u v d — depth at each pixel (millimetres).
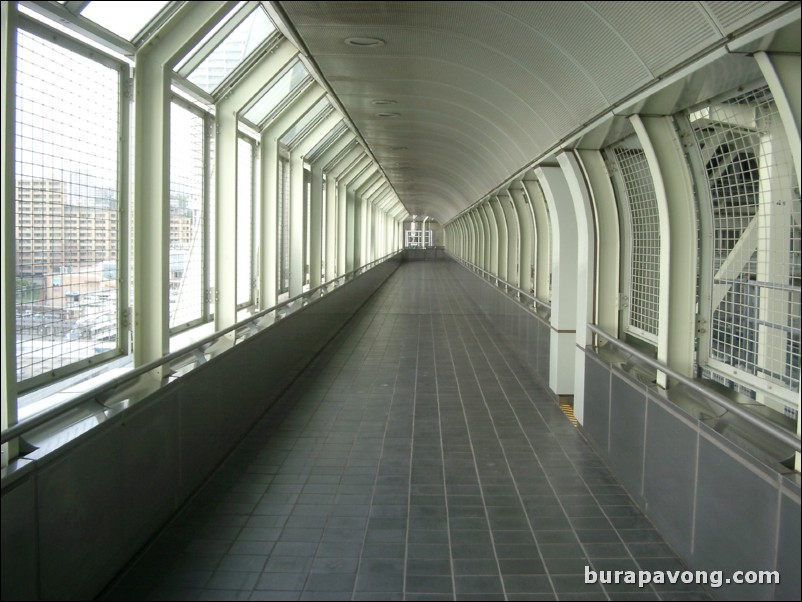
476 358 9648
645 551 3625
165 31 4238
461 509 4180
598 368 5285
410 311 15789
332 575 3326
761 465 2656
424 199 29938
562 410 6695
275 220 7891
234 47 5680
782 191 3113
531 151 7031
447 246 40906
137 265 4301
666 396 3809
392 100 7457
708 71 3041
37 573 2521
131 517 3416
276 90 7234
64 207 3623
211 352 5035
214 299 6168
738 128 3469
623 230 5566
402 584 3248
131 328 4426
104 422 3090
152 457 3682
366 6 4195
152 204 4309
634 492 4340
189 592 3139
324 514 4082
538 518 4047
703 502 3219
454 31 4664
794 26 2354
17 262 3199
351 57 5520
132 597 3080
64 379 3639
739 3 2477
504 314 11555
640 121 4070
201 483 4566
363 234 21047
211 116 6188
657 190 4078
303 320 8719
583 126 4926
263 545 3650
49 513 2609
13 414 2820
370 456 5223
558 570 3402
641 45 3340
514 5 3865
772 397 3193
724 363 3740
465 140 9664
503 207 12602
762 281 3277
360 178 17781
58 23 3486
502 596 3145
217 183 6098
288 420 6281
